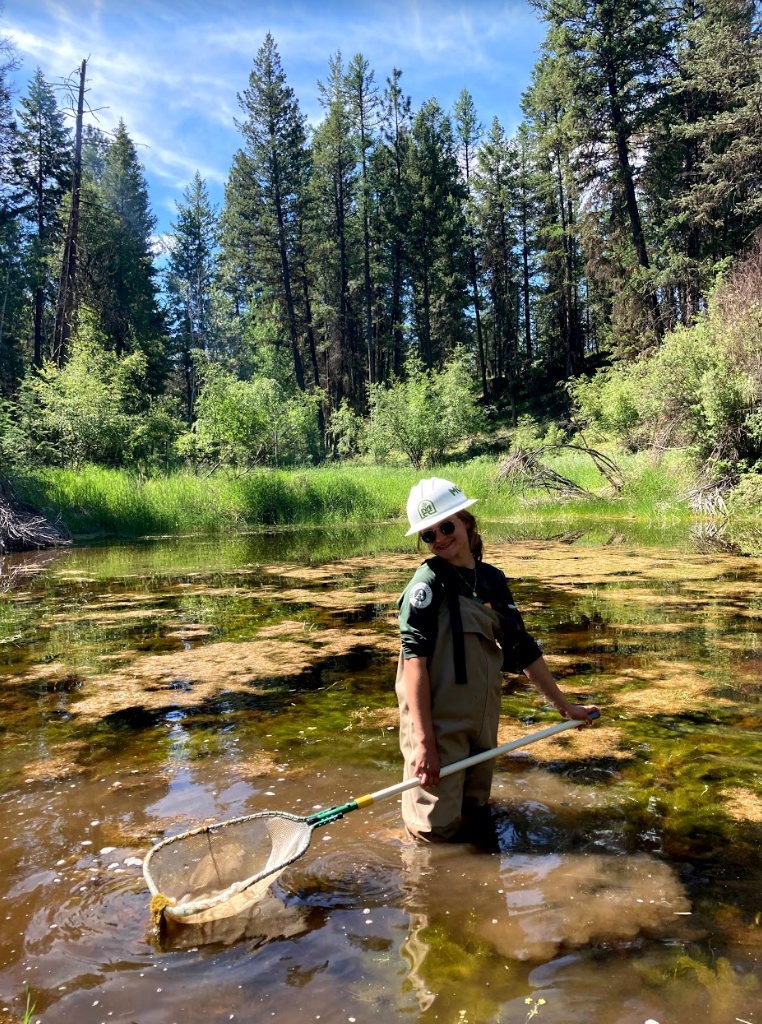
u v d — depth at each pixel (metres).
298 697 3.75
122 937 1.82
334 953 1.73
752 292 13.66
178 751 3.04
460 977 1.63
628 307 29.19
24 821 2.44
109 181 38.53
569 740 3.07
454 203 43.06
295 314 46.50
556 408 38.81
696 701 3.53
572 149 30.81
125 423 19.48
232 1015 1.53
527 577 7.30
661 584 6.80
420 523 2.33
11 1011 1.56
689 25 25.22
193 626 5.51
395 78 41.22
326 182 40.94
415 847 2.24
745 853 2.15
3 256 30.02
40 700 3.77
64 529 12.98
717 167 24.33
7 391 32.12
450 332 47.59
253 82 38.06
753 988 1.58
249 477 15.87
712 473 12.78
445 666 2.31
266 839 2.22
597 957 1.69
